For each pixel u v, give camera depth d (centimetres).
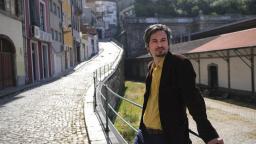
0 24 2109
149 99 316
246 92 2297
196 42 3475
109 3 10706
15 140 836
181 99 288
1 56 2156
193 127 1384
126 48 6438
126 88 3781
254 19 3116
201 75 2991
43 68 3142
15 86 2327
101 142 745
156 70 305
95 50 6656
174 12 7438
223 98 2492
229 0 7425
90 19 9044
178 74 283
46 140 823
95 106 1165
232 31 3603
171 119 288
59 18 4012
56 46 3759
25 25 2622
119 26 8956
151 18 6456
